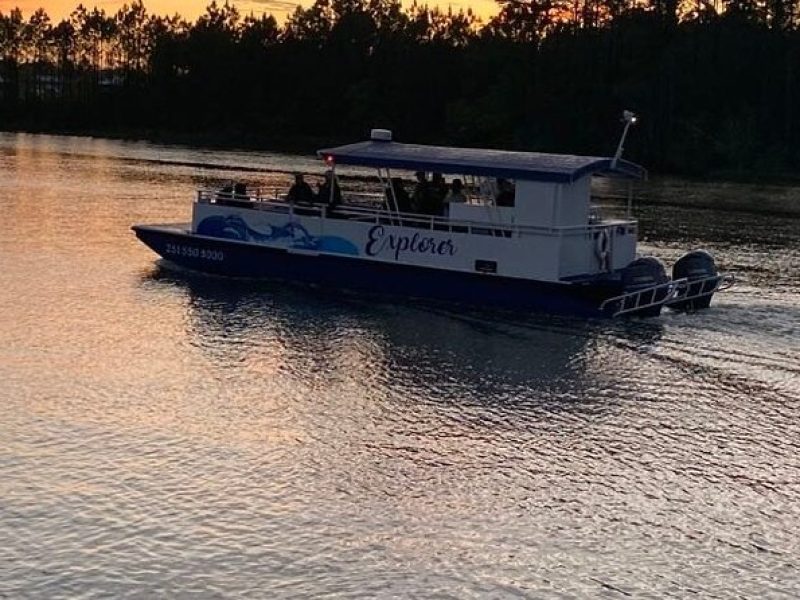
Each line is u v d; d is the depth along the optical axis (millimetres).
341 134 130250
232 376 20109
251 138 127125
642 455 16500
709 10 119750
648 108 102625
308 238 28359
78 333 23016
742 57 106062
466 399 19078
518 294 26062
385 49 137875
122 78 163500
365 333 23797
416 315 25688
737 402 19203
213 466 15547
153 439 16562
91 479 14938
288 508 14211
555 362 21688
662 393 19688
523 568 12812
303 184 29375
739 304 27844
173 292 27531
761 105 103125
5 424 17031
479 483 15242
